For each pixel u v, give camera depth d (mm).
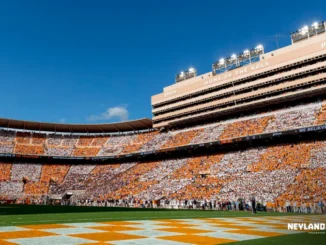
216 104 76312
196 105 81000
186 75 88188
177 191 60500
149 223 18531
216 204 47938
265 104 69188
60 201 70500
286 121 60625
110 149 89312
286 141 60062
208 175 61500
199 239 11969
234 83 74062
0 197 72312
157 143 80750
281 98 66000
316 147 53781
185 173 65812
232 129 68625
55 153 88312
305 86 63219
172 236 12680
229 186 54938
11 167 82625
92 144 94312
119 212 30906
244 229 16172
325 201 39906
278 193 47031
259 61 70125
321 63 61125
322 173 46875
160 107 90000
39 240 10680
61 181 81938
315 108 60469
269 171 53438
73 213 27734
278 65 66875
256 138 59500
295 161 52594
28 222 17344
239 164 59875
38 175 82562
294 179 48469
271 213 35438
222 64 78812
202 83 80438
